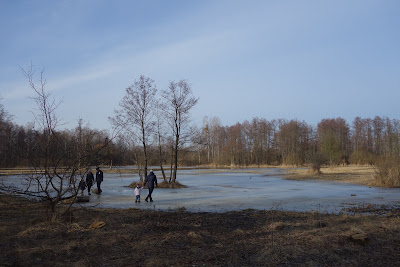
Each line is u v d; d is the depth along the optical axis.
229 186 27.30
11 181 25.97
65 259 6.20
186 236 8.02
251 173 50.91
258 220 10.74
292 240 7.62
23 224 9.43
